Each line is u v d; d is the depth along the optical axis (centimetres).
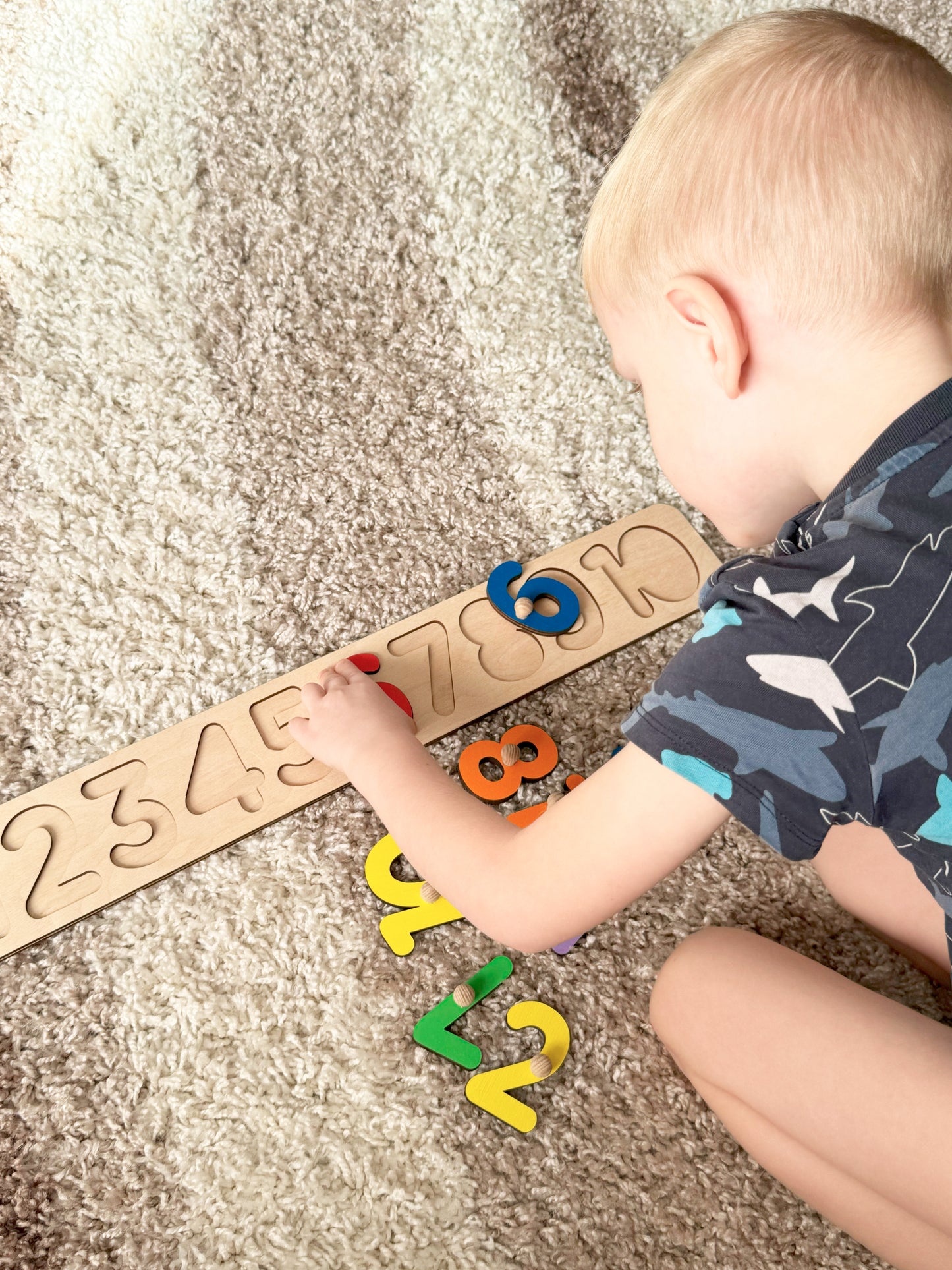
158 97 113
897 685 46
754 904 83
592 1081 75
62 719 85
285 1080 74
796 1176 66
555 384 106
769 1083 62
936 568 46
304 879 81
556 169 116
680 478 60
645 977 79
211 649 89
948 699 46
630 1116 74
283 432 99
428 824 66
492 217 113
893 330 49
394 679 88
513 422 103
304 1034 75
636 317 56
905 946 77
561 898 58
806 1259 70
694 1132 74
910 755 47
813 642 47
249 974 77
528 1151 72
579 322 110
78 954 77
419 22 121
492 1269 68
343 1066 74
